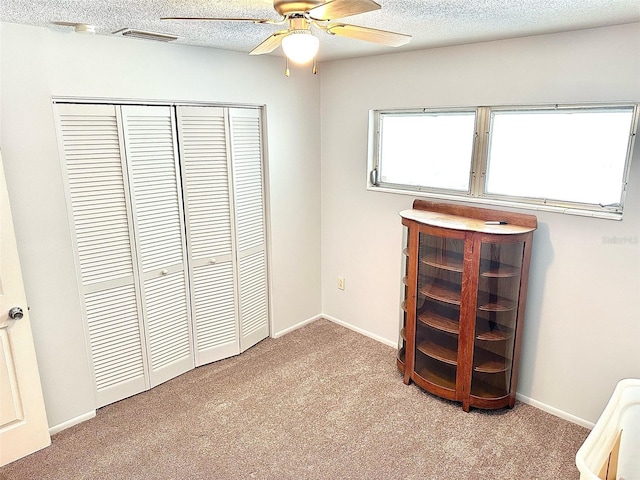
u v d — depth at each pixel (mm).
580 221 2504
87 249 2672
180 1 1759
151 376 3098
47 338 2549
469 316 2693
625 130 2383
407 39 1772
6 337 2338
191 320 3287
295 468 2363
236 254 3416
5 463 2406
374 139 3570
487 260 2668
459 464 2385
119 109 2664
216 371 3332
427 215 2980
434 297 2898
